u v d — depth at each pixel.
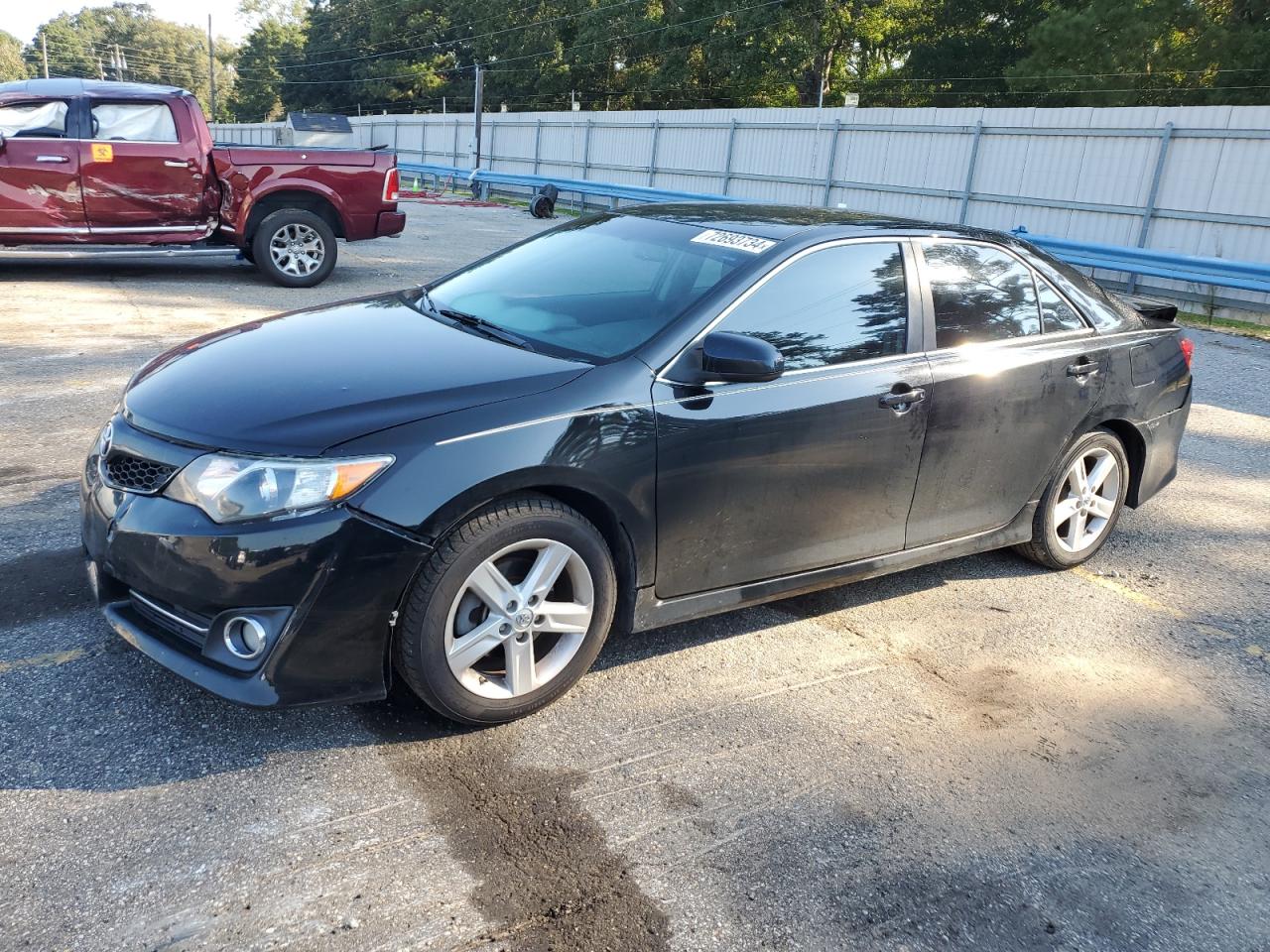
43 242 9.27
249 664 2.68
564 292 3.67
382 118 40.88
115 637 3.38
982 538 4.20
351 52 77.62
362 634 2.71
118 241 9.61
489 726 3.06
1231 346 11.12
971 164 17.98
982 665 3.75
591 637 3.14
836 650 3.78
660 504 3.15
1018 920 2.46
